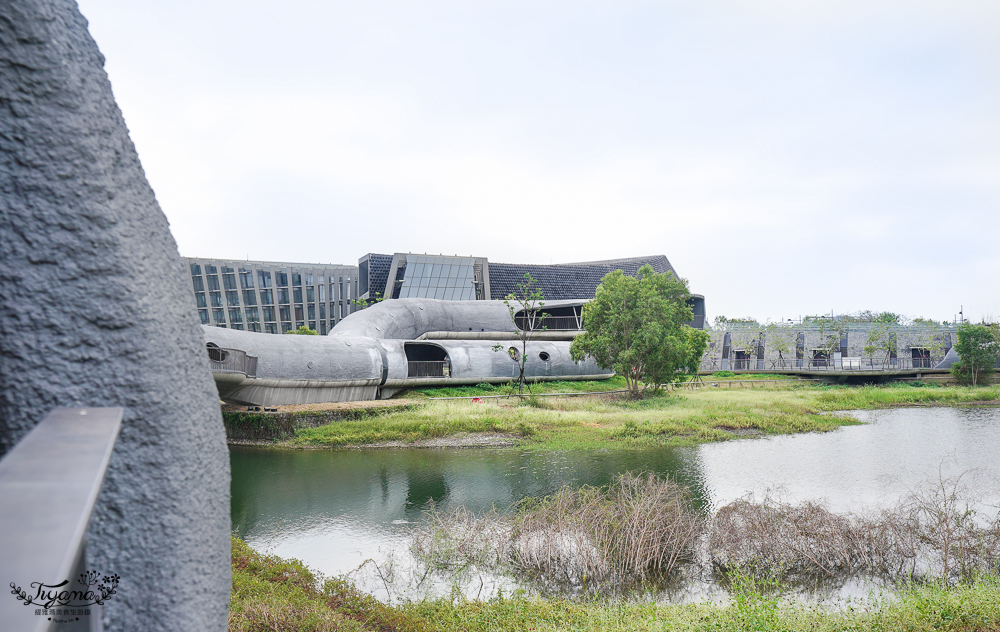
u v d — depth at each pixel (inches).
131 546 48.0
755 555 479.2
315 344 1400.1
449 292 2556.6
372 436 1117.7
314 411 1186.0
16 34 45.8
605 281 1734.7
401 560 514.6
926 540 483.2
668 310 1672.0
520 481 830.5
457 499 743.7
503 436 1138.0
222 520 57.2
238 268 2733.8
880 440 1132.5
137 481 48.4
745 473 856.9
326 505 721.6
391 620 351.3
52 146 46.9
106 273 47.8
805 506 522.3
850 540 486.3
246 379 1206.9
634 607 391.9
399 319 1795.0
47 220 46.5
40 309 46.1
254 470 907.4
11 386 45.5
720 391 1991.9
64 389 46.4
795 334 2945.4
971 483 743.1
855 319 3061.0
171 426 50.1
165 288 52.4
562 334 2128.4
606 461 952.9
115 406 47.5
